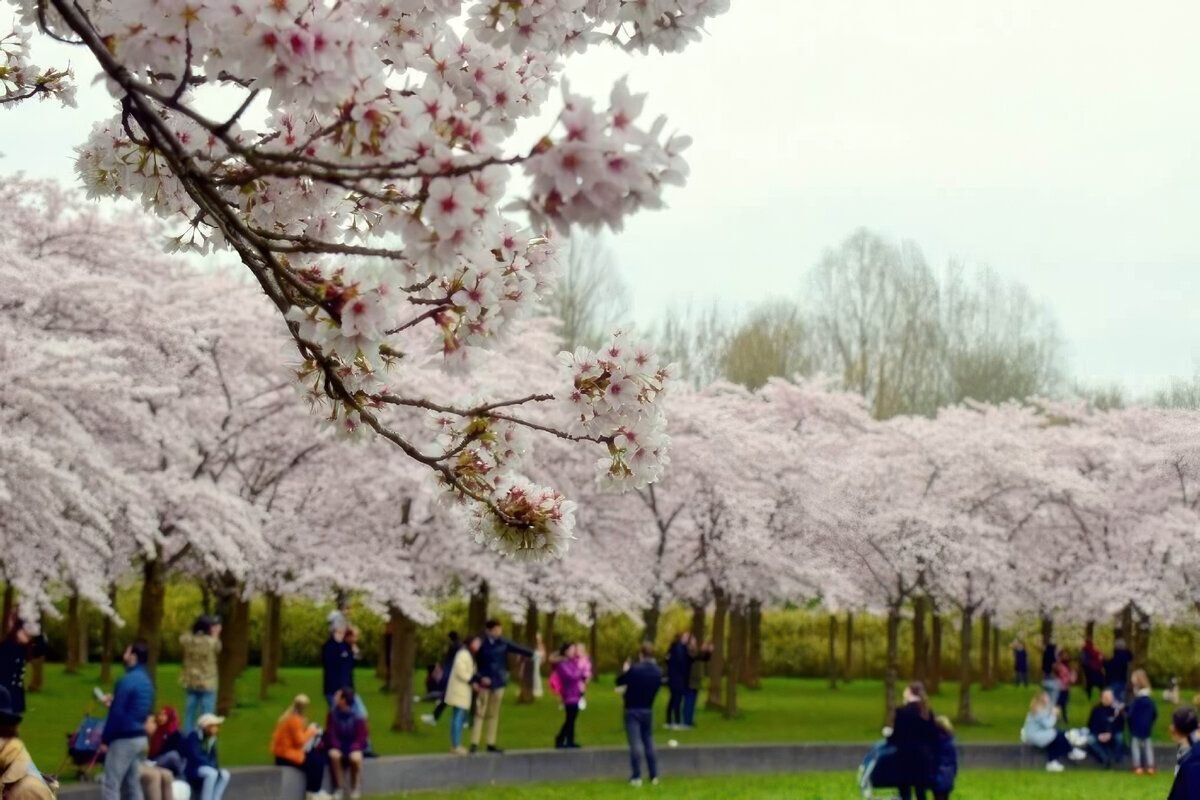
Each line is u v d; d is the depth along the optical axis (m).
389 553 23.16
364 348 3.87
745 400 38.16
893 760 16.67
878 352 59.53
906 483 32.06
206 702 18.36
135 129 4.84
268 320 22.56
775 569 29.44
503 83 4.29
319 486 23.38
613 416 4.58
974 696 39.69
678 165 3.04
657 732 25.88
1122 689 29.02
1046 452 35.38
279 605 33.72
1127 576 30.98
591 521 28.53
